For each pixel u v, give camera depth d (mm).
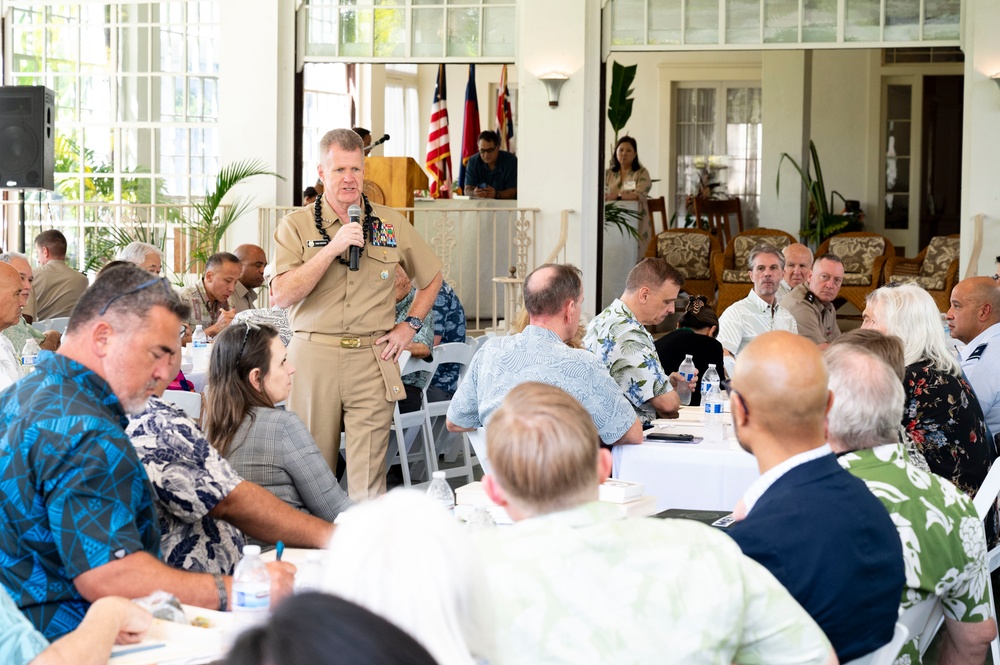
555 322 4223
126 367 2348
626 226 13328
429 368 6348
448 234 10977
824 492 2299
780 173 15648
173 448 2832
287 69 11078
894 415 2666
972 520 2635
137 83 11406
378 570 1197
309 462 3408
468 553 1233
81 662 1966
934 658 4031
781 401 2316
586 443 1969
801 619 1953
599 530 1915
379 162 10461
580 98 10578
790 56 15484
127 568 2262
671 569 1901
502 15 10805
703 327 6031
